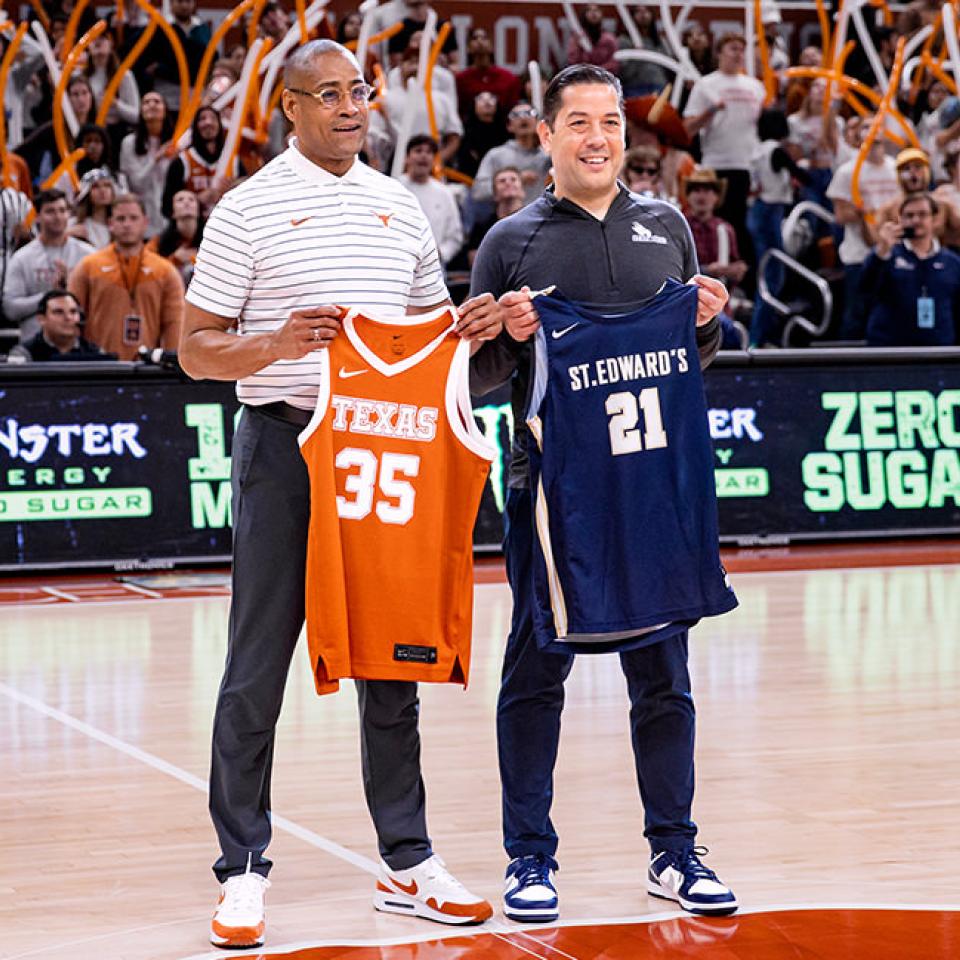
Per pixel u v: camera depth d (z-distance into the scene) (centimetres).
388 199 453
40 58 1420
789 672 784
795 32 1722
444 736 667
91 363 1105
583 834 526
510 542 462
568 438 441
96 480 1106
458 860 500
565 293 451
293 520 438
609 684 771
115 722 700
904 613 948
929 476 1245
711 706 713
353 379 434
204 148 1339
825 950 408
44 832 535
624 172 1315
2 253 1224
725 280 1367
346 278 441
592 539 441
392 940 424
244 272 438
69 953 415
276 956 412
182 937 429
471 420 442
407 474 438
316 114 435
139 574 1106
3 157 1293
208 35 1480
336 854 507
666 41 1634
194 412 1126
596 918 440
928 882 468
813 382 1221
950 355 1246
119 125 1384
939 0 1619
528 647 455
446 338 441
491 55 1542
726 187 1443
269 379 438
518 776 455
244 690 437
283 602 439
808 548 1205
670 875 451
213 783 441
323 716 710
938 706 712
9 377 1091
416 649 437
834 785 581
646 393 446
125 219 1175
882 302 1329
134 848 516
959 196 1466
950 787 579
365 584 435
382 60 1540
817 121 1503
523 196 1382
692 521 451
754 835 519
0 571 1088
